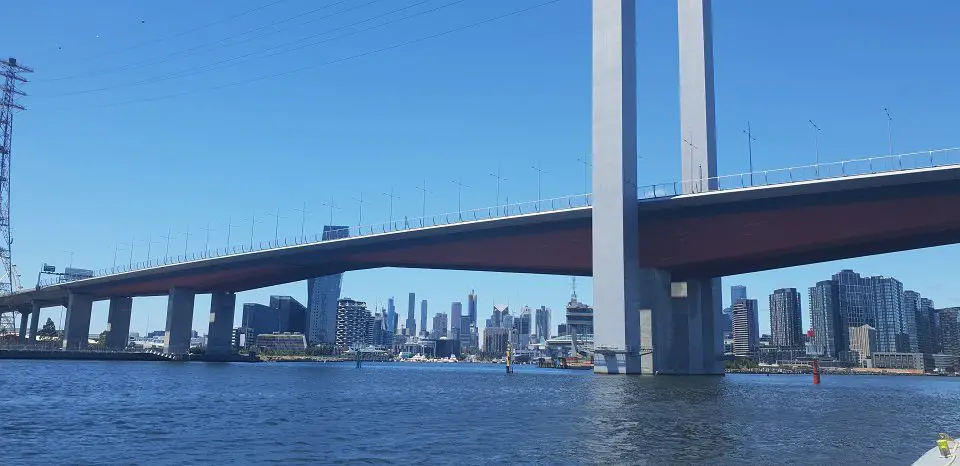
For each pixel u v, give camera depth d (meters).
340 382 100.19
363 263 149.75
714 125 124.69
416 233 131.00
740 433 39.47
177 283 190.62
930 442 36.81
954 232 88.88
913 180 83.94
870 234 91.38
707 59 124.44
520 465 29.08
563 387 86.06
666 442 35.56
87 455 31.42
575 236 116.62
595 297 108.44
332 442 35.44
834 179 88.75
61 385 78.25
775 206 96.44
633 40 112.81
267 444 34.72
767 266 114.12
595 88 110.88
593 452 32.34
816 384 127.25
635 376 107.12
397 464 29.34
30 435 37.59
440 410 53.19
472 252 129.25
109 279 194.38
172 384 85.31
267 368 172.25
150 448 33.44
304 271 165.25
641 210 108.94
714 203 100.94
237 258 163.50
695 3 125.44
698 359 123.56
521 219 117.75
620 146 107.12
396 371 184.00
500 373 173.00
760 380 145.38
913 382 182.50
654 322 116.75
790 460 30.52
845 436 38.88
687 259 111.69
